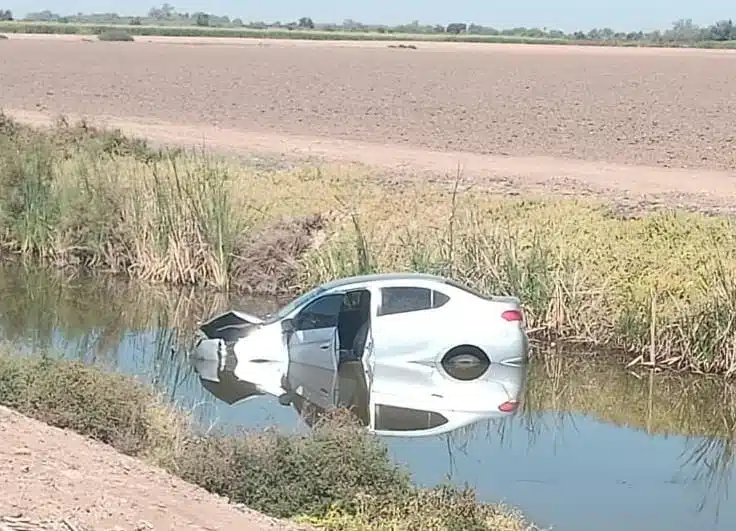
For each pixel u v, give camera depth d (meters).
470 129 45.19
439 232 20.70
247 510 9.37
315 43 143.75
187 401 14.80
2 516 7.61
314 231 22.73
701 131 44.69
